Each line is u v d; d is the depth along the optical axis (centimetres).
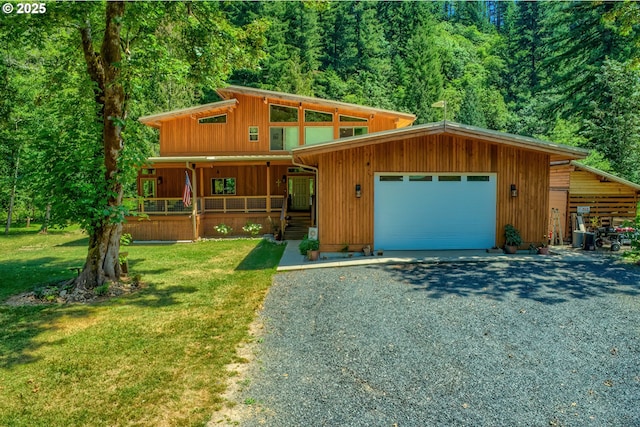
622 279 847
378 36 5472
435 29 6259
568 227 1375
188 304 748
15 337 593
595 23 2386
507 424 361
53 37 1002
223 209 1795
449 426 358
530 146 1112
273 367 480
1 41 1036
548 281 838
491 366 470
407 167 1162
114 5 816
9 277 1002
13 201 2128
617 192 1383
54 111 1262
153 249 1438
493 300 715
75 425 371
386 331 583
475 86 5097
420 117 4353
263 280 916
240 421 372
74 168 813
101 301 776
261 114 1981
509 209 1184
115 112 848
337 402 400
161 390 431
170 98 2908
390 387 427
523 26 5497
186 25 1000
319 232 1161
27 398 421
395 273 929
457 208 1179
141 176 1970
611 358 488
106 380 457
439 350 515
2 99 1568
